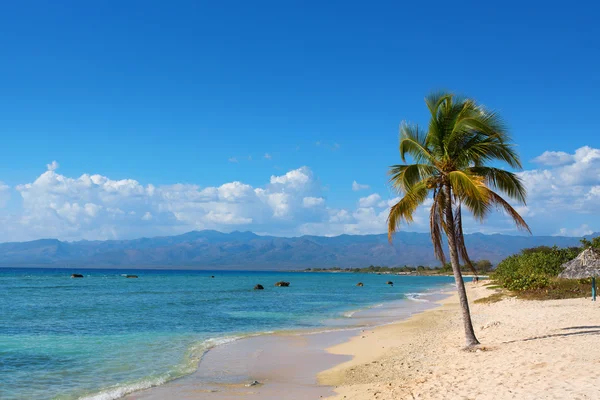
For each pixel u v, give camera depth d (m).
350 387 12.25
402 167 15.91
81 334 22.89
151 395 11.98
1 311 33.69
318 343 20.20
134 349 18.72
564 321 19.44
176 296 52.38
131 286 77.75
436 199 15.57
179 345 19.72
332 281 129.00
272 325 27.09
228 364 15.88
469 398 9.39
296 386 12.77
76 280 103.25
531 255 48.72
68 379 13.83
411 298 53.47
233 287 79.19
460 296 15.90
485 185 14.06
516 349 14.08
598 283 38.00
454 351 15.55
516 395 9.11
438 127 15.16
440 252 15.84
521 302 32.94
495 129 14.38
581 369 10.52
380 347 18.67
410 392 10.62
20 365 15.70
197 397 11.72
